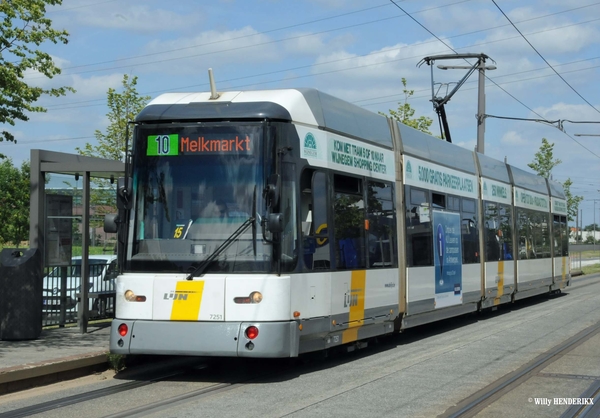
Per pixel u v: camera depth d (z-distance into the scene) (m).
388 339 14.29
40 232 12.27
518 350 12.19
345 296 10.70
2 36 11.34
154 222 9.49
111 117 26.56
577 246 103.06
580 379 9.55
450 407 7.81
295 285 9.36
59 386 9.05
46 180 12.84
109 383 9.26
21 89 11.25
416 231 13.70
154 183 9.55
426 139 14.83
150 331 9.22
